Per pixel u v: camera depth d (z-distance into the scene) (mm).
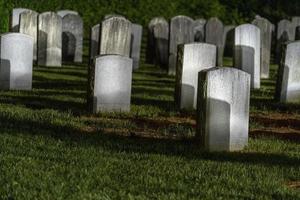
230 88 18984
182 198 13703
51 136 19609
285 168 16797
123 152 17750
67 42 46188
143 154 17688
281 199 14133
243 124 19422
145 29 67375
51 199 13289
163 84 35406
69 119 22734
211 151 18906
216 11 73625
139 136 20516
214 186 14711
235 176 15719
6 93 29094
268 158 18094
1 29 49875
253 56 33469
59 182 14375
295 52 28266
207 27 45219
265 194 14406
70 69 41250
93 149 17938
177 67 26375
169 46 40219
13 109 24062
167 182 14859
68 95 29391
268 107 27328
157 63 44344
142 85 34438
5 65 30031
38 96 28500
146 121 23281
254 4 75500
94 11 71312
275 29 54781
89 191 13867
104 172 15375
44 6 69938
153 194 13891
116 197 13609
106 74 24219
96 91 24188
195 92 26203
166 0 75375
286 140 21047
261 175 15914
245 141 19562
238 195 14195
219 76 18781
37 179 14531
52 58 42375
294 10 74500
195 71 26109
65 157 16703
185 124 22938
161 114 24797
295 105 27812
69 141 18906
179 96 26203
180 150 18594
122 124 22344
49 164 15859
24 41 30219
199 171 15969
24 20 42875
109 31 34531
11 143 18125
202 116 18859
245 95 19312
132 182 14727
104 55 24156
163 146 19016
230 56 52938
